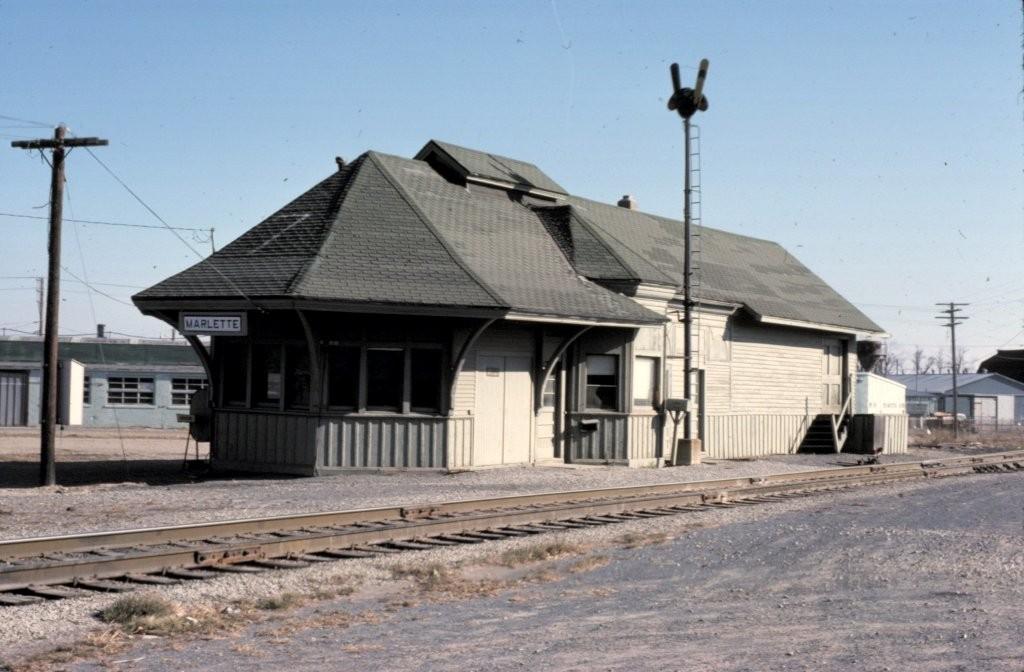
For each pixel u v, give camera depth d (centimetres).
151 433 4675
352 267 2255
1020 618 941
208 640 871
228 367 2419
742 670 762
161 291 2297
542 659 800
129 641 860
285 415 2302
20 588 997
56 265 2133
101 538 1216
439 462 2302
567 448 2650
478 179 2802
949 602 1034
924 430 6850
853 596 1071
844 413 3809
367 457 2272
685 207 2797
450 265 2323
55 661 798
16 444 3616
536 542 1426
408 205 2488
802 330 3650
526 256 2631
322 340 2255
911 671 754
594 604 1027
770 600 1049
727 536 1505
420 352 2312
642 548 1399
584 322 2436
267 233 2441
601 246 2802
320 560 1227
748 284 3534
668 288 2827
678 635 883
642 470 2575
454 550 1344
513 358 2475
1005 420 9506
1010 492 2292
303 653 828
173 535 1284
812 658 797
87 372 5225
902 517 1777
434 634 893
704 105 2797
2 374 5116
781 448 3544
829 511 1862
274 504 1738
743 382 3328
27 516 1549
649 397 2788
